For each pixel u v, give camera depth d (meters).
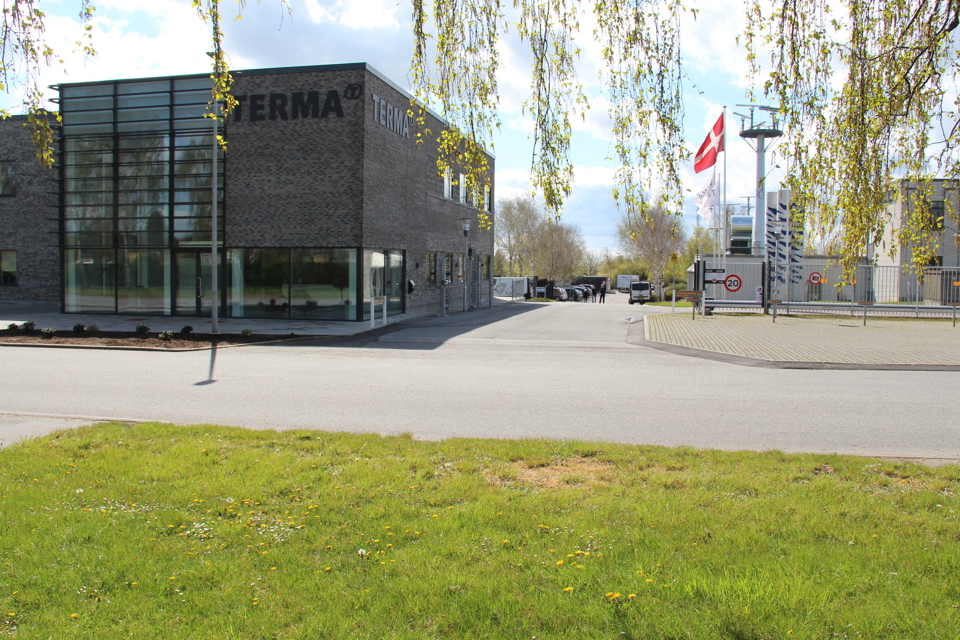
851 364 13.96
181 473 5.99
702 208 26.30
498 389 10.93
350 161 22.61
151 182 23.86
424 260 28.86
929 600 3.68
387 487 5.62
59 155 24.33
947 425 8.53
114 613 3.55
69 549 4.30
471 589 3.79
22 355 14.75
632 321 24.88
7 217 29.73
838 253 6.85
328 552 4.36
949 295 27.22
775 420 8.77
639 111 6.99
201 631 3.39
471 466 6.29
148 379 11.71
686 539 4.53
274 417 8.83
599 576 3.95
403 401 9.90
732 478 5.88
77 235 24.48
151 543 4.44
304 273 23.12
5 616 3.50
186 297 24.02
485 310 33.19
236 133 23.25
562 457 6.68
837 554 4.26
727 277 28.78
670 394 10.57
